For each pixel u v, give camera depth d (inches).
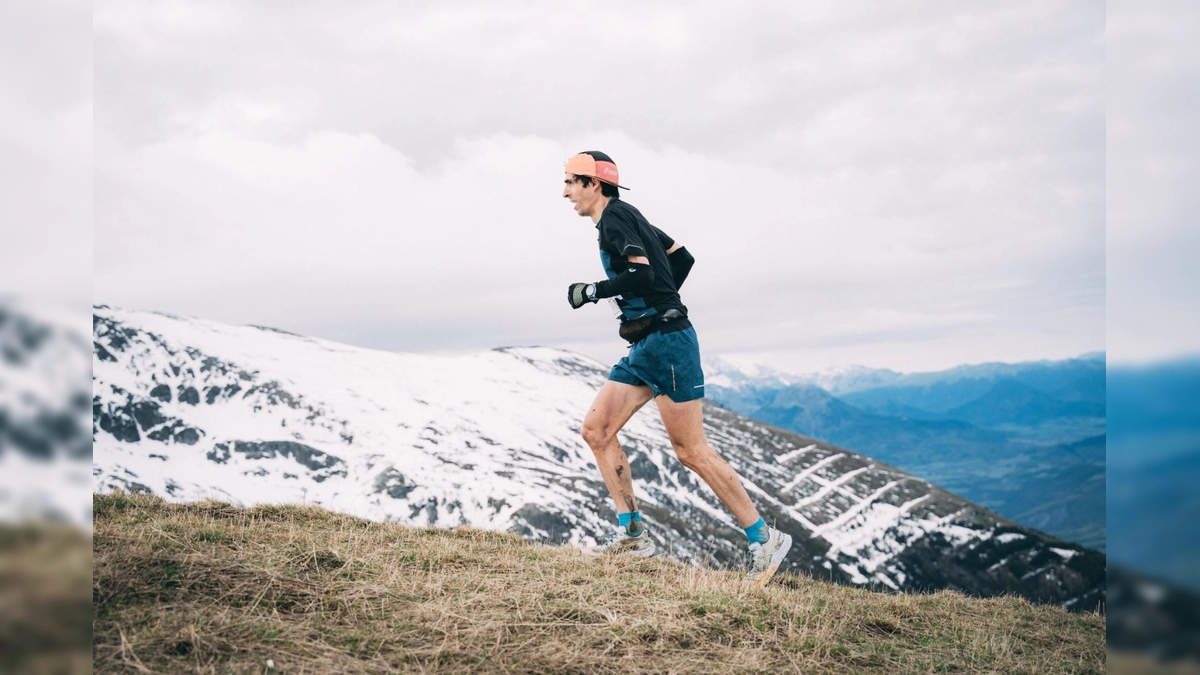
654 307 193.3
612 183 201.2
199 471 5418.3
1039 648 163.0
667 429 195.8
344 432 6043.3
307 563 162.9
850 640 152.6
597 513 4667.8
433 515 4741.6
